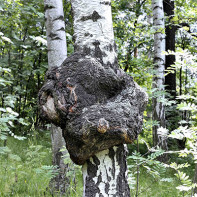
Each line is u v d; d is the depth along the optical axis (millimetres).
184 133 2172
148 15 9672
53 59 4191
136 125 1918
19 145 7141
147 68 6199
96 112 1810
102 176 1947
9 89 7867
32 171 4816
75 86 1886
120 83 2010
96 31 2145
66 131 1904
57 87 1938
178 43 11836
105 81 1945
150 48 9781
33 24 8523
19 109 9297
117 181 1972
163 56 6949
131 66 7004
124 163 2059
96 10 2166
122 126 1819
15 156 4355
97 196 1926
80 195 3518
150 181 5180
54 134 4062
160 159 6816
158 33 6930
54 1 4223
